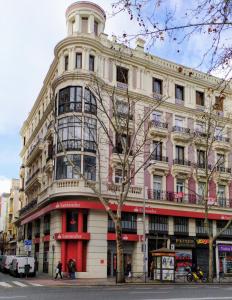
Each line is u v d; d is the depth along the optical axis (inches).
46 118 1800.0
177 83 1656.0
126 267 1384.1
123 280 1046.4
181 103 1646.2
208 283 1135.0
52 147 1549.0
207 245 1567.4
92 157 1378.0
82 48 1449.3
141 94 1533.0
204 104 1695.4
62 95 1446.9
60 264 1242.6
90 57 1462.8
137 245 1416.1
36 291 758.5
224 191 1697.8
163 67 1611.7
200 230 1572.3
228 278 1464.1
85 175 1349.7
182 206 1517.0
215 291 770.2
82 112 1393.9
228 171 1697.8
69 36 1449.3
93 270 1306.6
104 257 1336.1
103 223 1358.3
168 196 1515.7
